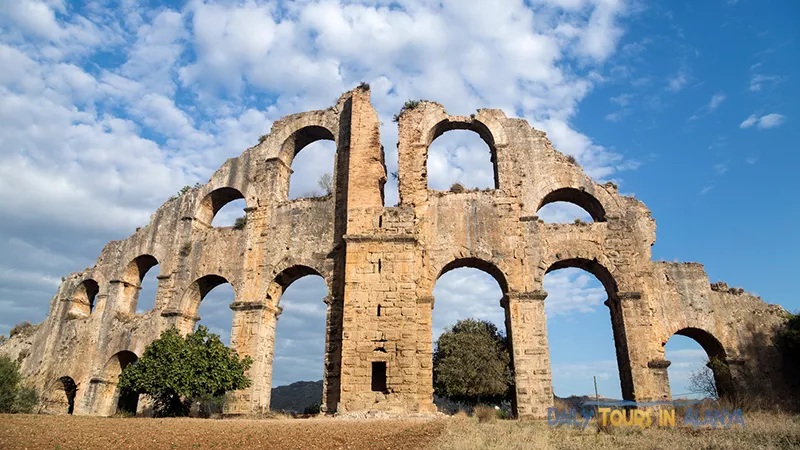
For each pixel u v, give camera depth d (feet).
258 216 120.37
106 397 123.24
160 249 128.88
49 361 134.51
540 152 116.57
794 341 105.50
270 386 111.04
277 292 116.78
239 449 53.42
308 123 125.70
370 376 95.40
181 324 119.44
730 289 112.68
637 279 106.93
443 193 113.50
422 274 106.52
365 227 105.29
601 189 113.91
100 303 134.00
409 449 52.24
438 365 112.16
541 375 99.30
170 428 70.54
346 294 100.42
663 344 106.83
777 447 51.08
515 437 58.75
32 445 52.42
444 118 119.44
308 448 54.03
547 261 108.06
